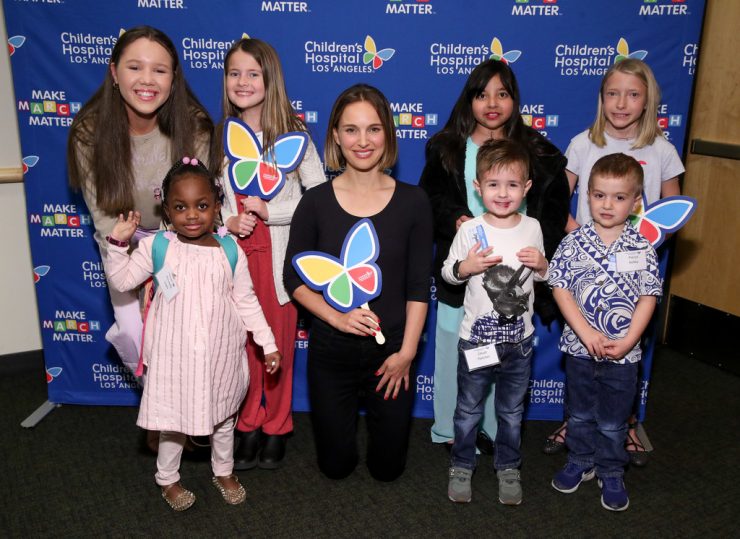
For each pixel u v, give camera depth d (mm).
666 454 2809
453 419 2629
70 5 2717
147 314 2271
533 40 2736
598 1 2691
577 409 2479
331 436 2459
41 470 2637
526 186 2293
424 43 2748
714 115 3459
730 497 2518
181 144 2408
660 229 2506
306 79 2795
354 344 2324
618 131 2623
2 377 3424
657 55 2744
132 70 2260
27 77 2787
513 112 2490
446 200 2549
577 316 2363
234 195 2482
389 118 2258
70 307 3051
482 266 2248
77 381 3139
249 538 2262
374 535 2283
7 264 3350
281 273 2504
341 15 2721
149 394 2240
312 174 2521
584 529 2326
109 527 2309
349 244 2266
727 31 3322
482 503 2461
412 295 2350
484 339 2342
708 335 3676
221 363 2232
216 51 2762
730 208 3459
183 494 2404
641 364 2930
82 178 2467
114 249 2176
